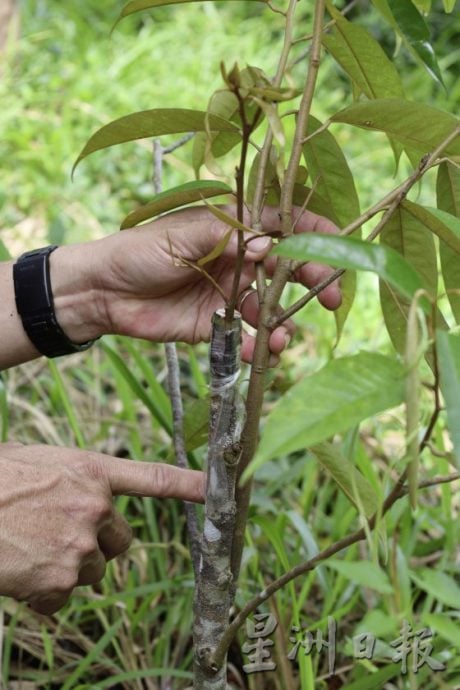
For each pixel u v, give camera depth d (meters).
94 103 1.75
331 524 0.87
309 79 0.47
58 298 0.62
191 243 0.57
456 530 0.82
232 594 0.53
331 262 0.38
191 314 0.62
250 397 0.48
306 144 0.55
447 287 0.54
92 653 0.71
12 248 1.37
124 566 0.84
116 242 0.59
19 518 0.54
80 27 2.04
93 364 1.11
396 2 0.54
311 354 1.19
